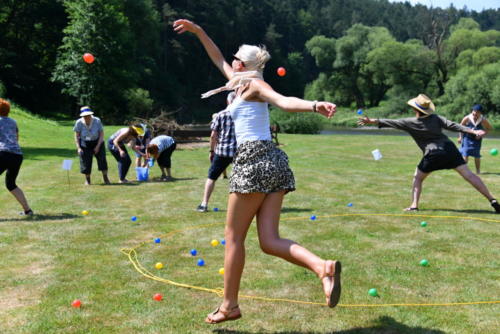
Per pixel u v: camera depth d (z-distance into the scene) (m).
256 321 3.71
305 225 6.81
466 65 54.59
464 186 10.16
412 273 4.78
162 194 9.41
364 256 5.35
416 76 61.53
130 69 49.00
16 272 4.86
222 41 89.38
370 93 70.25
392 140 23.84
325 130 44.47
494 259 5.21
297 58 100.06
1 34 49.56
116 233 6.41
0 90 38.94
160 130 21.17
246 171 3.32
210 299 4.17
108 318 3.78
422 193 9.36
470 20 63.56
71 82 45.66
